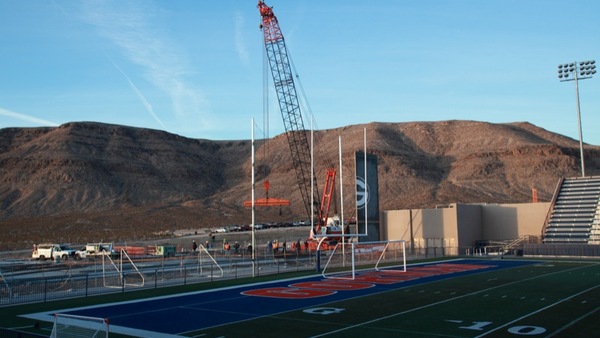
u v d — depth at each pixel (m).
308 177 125.38
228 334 21.44
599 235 66.69
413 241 71.88
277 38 97.00
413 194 180.00
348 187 181.38
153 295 33.25
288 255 65.19
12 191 197.62
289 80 98.19
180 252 77.12
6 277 46.06
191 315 25.88
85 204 197.38
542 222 73.25
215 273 46.03
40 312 27.39
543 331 21.03
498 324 22.53
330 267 52.41
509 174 191.62
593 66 74.56
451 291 33.34
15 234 134.00
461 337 20.22
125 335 21.44
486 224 76.81
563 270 47.22
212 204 199.38
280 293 33.50
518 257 65.00
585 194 73.19
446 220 73.50
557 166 191.38
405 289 34.69
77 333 15.75
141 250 74.69
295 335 21.09
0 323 24.45
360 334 21.06
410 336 20.55
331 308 27.34
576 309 26.03
